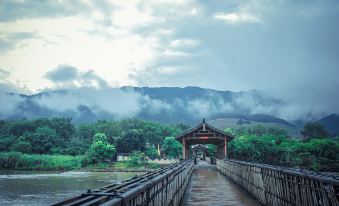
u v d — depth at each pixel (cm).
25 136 9412
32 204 2656
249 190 1639
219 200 1423
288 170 888
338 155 5634
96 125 13062
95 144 8381
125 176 5941
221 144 4581
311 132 13138
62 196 3156
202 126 4206
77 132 12712
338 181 545
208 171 3781
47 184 4331
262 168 1266
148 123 12681
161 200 782
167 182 909
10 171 6825
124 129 12388
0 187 3953
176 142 8644
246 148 6944
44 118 12219
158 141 11500
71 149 9288
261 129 16625
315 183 671
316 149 5694
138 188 495
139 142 9406
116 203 371
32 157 7388
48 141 9312
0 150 9000
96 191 468
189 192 1738
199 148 7700
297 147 5938
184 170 1781
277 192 1005
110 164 8406
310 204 699
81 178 5391
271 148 6938
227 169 2798
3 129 12050
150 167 8175
